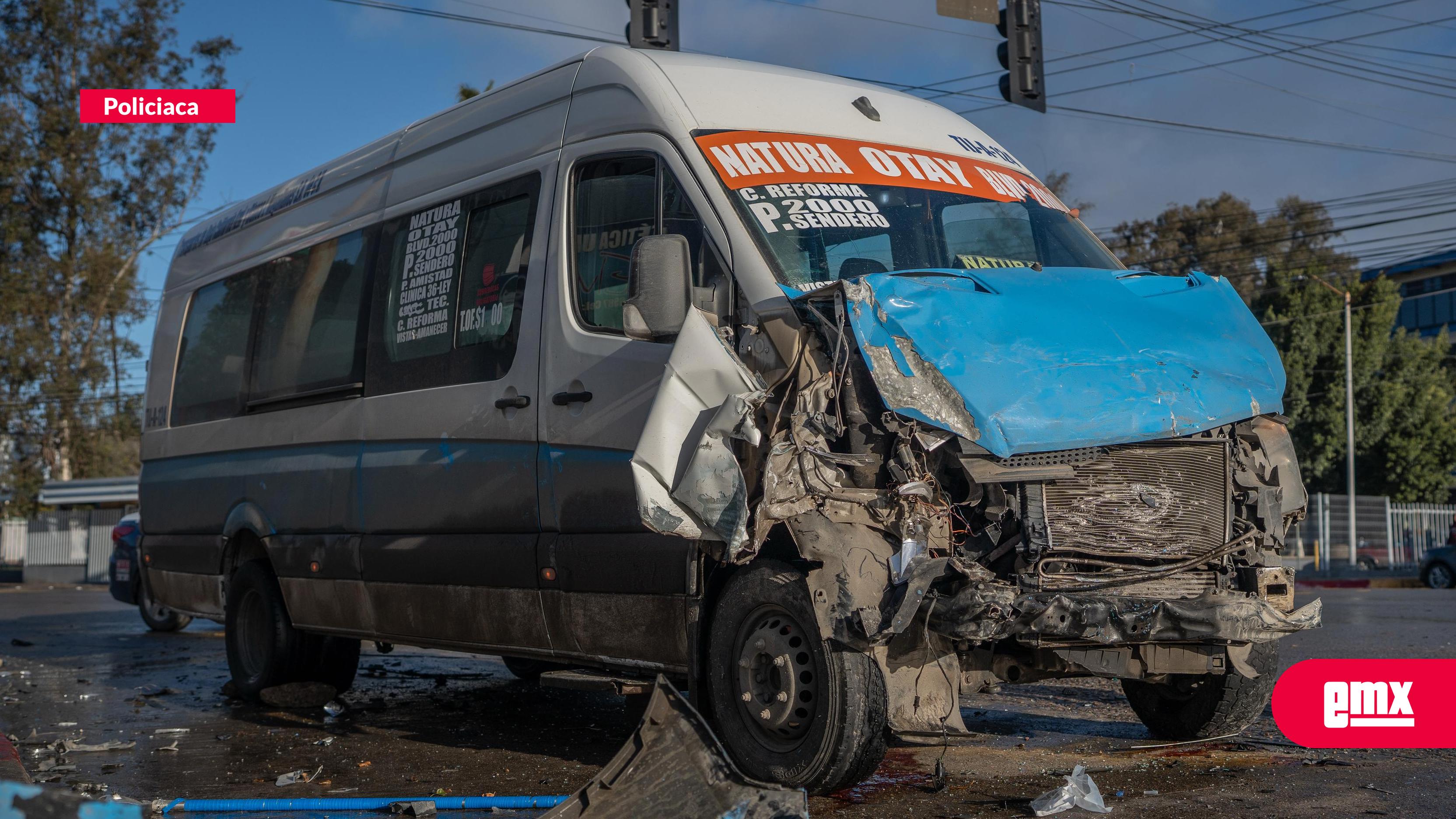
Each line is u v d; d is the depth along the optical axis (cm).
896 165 545
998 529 421
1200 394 451
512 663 855
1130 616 422
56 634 1411
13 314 3969
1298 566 3189
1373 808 438
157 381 945
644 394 495
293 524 739
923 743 443
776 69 580
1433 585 2380
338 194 766
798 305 446
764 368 449
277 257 812
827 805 452
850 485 425
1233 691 527
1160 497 444
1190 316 490
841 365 426
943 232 527
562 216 562
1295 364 4084
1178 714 557
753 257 471
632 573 500
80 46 3969
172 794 518
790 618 448
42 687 895
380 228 707
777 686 451
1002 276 477
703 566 473
